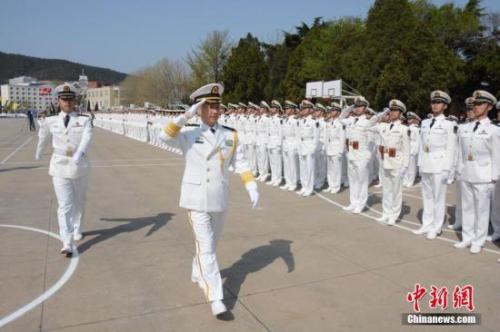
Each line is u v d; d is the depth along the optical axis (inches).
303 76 1334.9
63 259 210.4
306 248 230.1
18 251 221.6
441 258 216.8
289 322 149.9
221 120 575.2
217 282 155.3
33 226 268.4
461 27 1211.9
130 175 490.0
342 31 1390.3
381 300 167.3
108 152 756.0
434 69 888.9
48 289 175.6
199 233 160.1
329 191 413.7
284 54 1683.1
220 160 161.8
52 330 143.4
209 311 157.3
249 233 257.4
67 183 216.5
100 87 4434.1
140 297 168.6
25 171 503.8
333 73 1192.8
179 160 642.8
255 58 1610.5
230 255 218.2
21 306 160.7
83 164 223.8
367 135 312.5
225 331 143.3
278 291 175.3
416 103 898.1
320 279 187.8
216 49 1873.8
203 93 161.5
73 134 216.2
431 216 260.8
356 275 192.5
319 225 278.2
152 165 581.9
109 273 192.9
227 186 167.0
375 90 955.3
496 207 253.3
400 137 277.7
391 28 991.6
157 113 927.7
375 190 429.1
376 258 215.5
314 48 1395.2
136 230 261.4
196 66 1898.4
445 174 250.1
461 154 239.3
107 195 370.9
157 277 188.4
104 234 252.8
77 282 182.7
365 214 313.7
